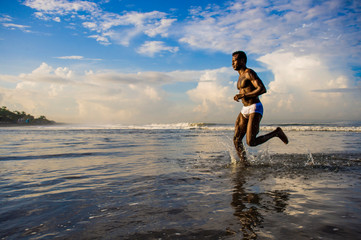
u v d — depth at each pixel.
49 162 4.05
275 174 3.05
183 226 1.47
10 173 3.15
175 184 2.55
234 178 2.82
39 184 2.57
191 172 3.20
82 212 1.73
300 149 6.02
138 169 3.42
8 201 2.00
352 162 3.95
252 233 1.36
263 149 6.11
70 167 3.58
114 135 12.53
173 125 26.05
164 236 1.34
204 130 18.41
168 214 1.67
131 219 1.59
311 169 3.38
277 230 1.39
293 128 17.02
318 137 10.30
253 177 2.87
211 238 1.30
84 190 2.32
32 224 1.53
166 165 3.76
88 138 10.26
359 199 1.98
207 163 3.96
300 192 2.20
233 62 4.50
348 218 1.56
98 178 2.85
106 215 1.67
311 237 1.30
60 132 15.84
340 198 2.01
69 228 1.46
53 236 1.35
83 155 4.93
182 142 8.27
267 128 17.70
